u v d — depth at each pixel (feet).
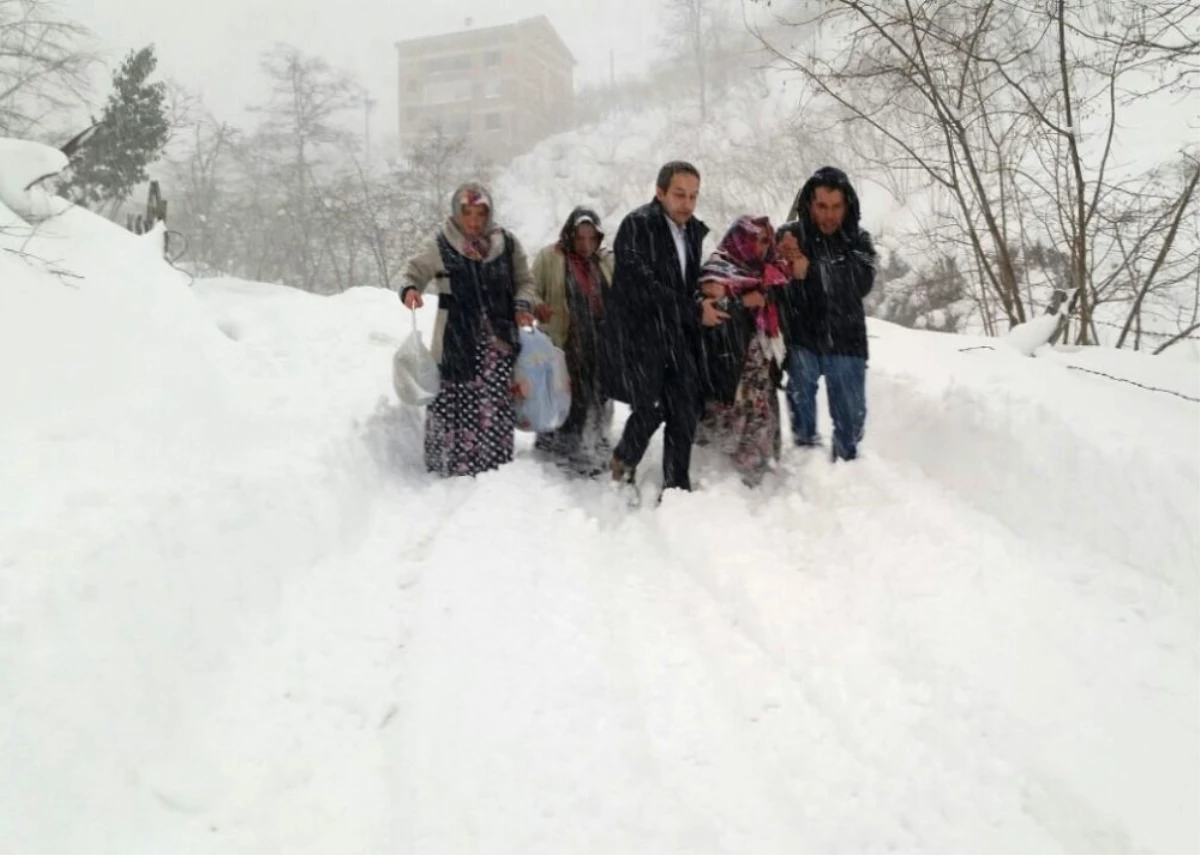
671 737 8.50
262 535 11.30
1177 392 17.70
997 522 12.30
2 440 11.68
